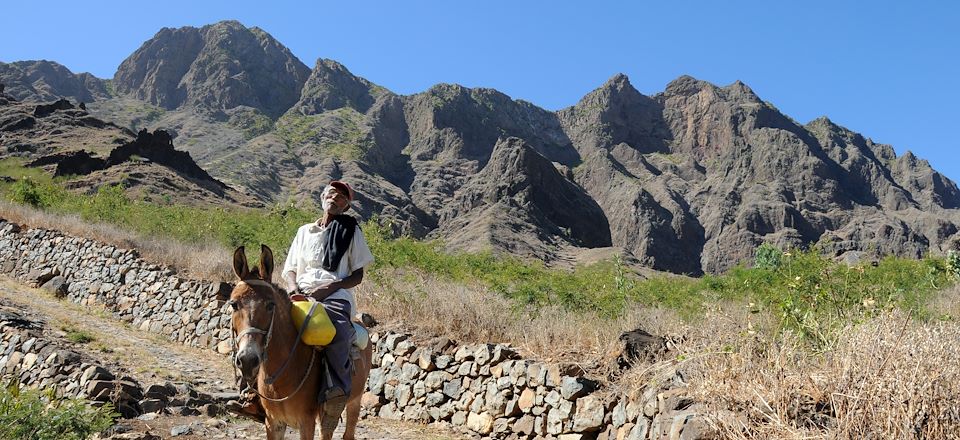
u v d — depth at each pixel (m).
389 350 12.02
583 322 11.31
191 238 25.41
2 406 7.35
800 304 9.23
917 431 5.18
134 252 20.31
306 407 5.65
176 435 8.95
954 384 5.26
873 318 7.04
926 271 15.71
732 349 6.82
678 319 10.73
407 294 13.84
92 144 94.69
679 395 6.89
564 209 179.75
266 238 25.44
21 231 25.23
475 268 22.64
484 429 9.97
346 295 6.14
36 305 18.80
